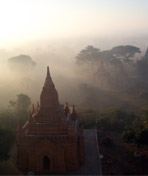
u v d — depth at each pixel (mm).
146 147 45375
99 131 53219
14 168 38094
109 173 36969
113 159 41094
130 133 41719
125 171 37594
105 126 55594
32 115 42125
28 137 37281
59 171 36688
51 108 38188
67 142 36594
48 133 37531
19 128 37906
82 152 39719
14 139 45719
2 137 39531
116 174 36719
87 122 55781
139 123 46938
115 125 54875
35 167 36844
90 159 40656
